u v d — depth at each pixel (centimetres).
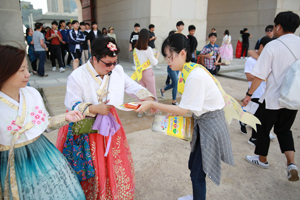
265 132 261
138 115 434
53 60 855
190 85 162
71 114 156
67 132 186
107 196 183
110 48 159
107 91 178
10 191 136
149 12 939
